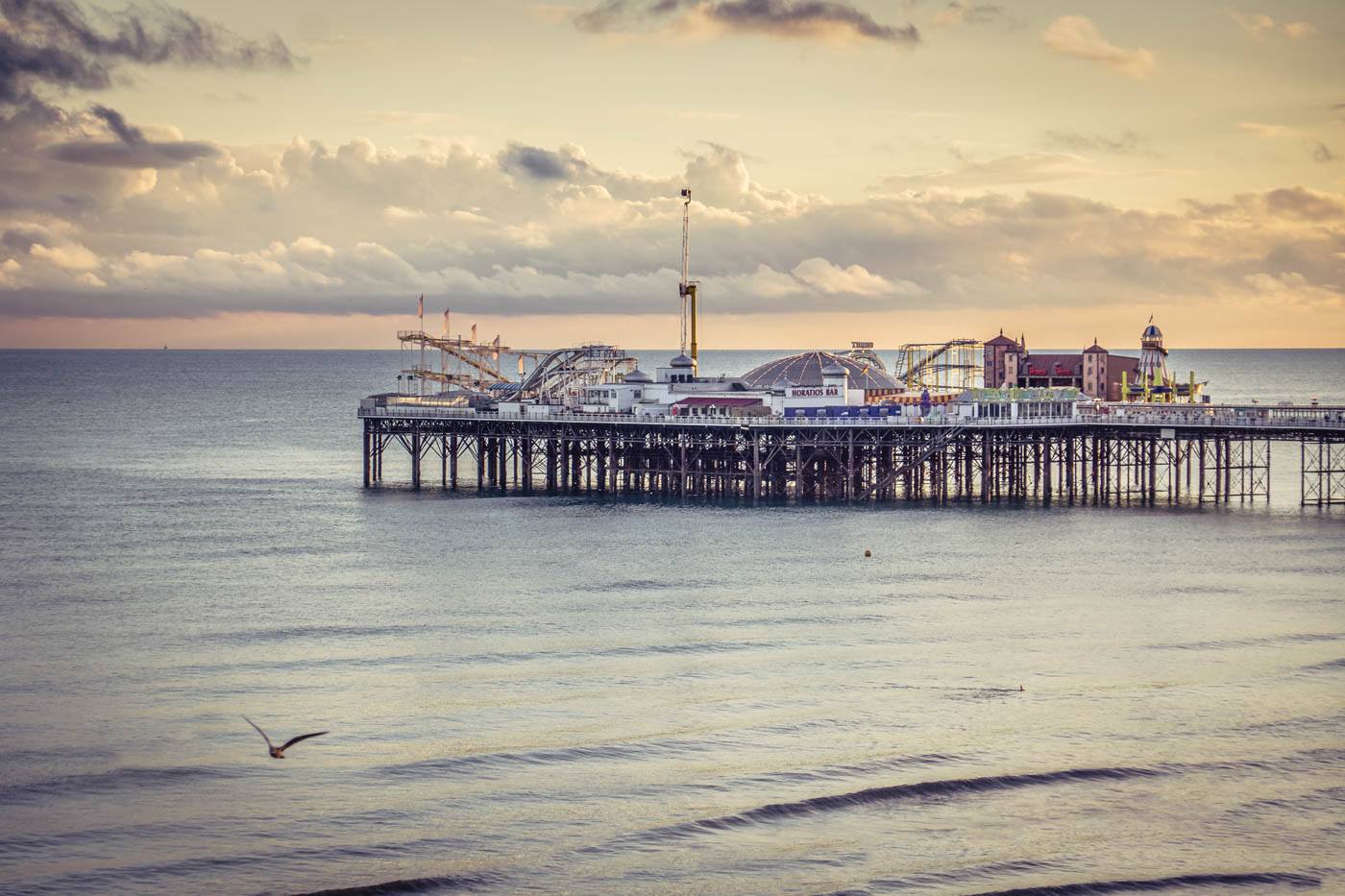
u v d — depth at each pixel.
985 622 94.06
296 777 65.69
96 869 56.50
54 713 75.56
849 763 66.62
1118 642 88.44
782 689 78.62
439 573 113.50
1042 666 83.06
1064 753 67.88
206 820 61.03
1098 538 128.12
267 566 118.44
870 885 54.84
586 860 57.09
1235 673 81.19
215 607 101.56
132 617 98.56
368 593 105.94
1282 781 64.56
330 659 86.25
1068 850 57.78
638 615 97.25
